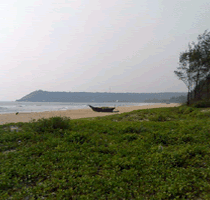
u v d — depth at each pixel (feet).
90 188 15.75
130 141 29.04
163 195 14.93
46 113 128.47
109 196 14.93
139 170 19.39
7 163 19.25
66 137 28.48
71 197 14.88
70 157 21.62
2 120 85.51
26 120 87.04
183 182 16.33
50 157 21.43
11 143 25.52
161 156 21.97
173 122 43.21
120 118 57.16
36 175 17.54
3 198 14.15
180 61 98.58
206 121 44.14
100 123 41.01
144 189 16.19
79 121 44.29
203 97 96.07
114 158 22.00
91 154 22.90
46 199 14.28
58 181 16.57
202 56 93.35
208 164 19.71
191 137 28.66
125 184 16.72
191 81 95.40
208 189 15.46
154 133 31.60
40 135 29.14
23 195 14.65
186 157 21.63
